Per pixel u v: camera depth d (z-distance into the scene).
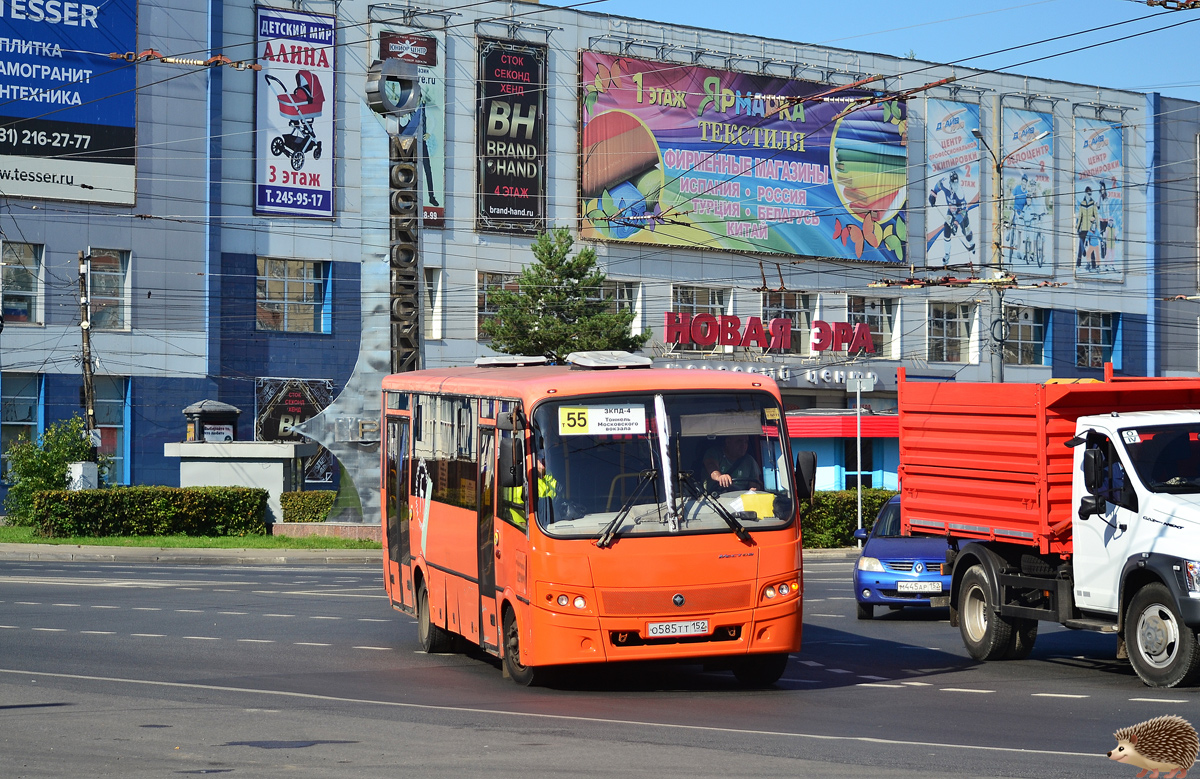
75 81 54.03
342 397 39.28
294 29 59.16
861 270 73.88
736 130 69.19
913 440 16.44
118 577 28.00
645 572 12.34
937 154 75.56
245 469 42.91
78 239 54.16
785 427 13.12
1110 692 12.45
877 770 8.46
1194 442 13.23
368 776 8.39
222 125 57.50
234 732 10.21
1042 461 14.09
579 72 65.38
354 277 60.72
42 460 42.41
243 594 24.30
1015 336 78.81
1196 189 83.75
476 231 63.47
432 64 62.16
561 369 14.12
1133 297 81.94
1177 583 12.28
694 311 69.44
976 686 13.10
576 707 11.73
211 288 57.00
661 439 12.71
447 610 15.44
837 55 72.69
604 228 65.81
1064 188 79.50
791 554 12.75
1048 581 14.29
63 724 10.59
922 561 19.97
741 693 12.75
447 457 15.56
